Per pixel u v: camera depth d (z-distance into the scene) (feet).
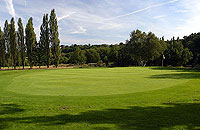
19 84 50.11
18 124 17.66
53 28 181.37
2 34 188.34
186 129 15.88
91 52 317.83
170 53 217.36
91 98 30.71
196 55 215.92
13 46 176.86
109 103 26.45
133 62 256.93
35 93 36.32
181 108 22.77
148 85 46.80
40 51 186.29
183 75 76.07
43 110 22.77
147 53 211.00
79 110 22.57
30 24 178.60
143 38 216.74
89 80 58.70
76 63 276.21
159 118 18.88
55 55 184.03
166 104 25.09
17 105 25.79
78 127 16.67
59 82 53.78
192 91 36.37
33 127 16.83
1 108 24.02
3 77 71.41
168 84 48.29
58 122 18.11
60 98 30.91
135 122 17.76
